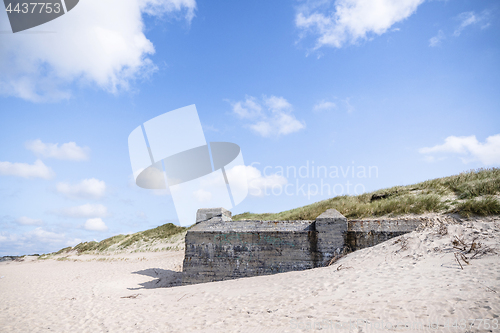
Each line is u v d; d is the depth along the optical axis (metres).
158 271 16.77
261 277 9.93
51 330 7.33
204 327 5.93
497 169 14.96
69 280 16.12
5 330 7.53
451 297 5.18
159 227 32.19
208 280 10.94
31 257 39.75
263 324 5.53
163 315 7.38
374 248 9.57
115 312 8.40
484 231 8.52
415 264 7.66
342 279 7.60
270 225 10.92
